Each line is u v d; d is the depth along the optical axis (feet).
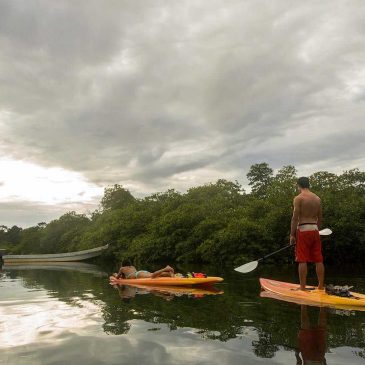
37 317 16.14
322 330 12.79
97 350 11.09
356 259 67.00
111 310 17.65
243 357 10.16
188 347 11.19
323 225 62.03
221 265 61.41
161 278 29.53
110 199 128.26
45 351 11.09
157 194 107.34
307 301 19.01
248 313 16.05
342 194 70.44
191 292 24.11
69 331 13.47
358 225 61.93
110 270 52.80
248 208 72.64
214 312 16.53
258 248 61.26
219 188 93.15
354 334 12.23
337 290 19.67
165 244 76.33
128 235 91.91
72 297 22.47
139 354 10.64
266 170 131.13
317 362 9.61
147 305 18.88
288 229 62.23
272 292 22.67
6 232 217.15
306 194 20.66
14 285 30.89
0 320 15.53
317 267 20.76
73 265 72.69
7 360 10.32
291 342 11.43
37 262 93.81
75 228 130.82
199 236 71.61
